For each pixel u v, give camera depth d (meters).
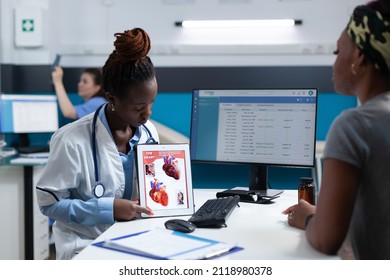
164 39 3.76
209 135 1.80
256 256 0.97
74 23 3.83
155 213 1.32
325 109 3.54
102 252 0.99
